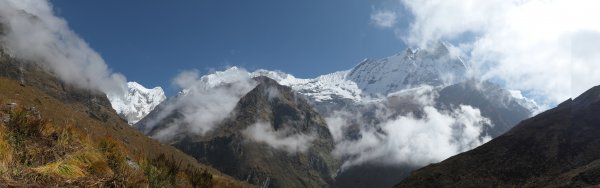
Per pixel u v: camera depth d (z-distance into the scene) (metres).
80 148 13.07
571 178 93.88
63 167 11.31
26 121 12.78
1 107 13.56
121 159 15.27
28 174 10.06
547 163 118.06
